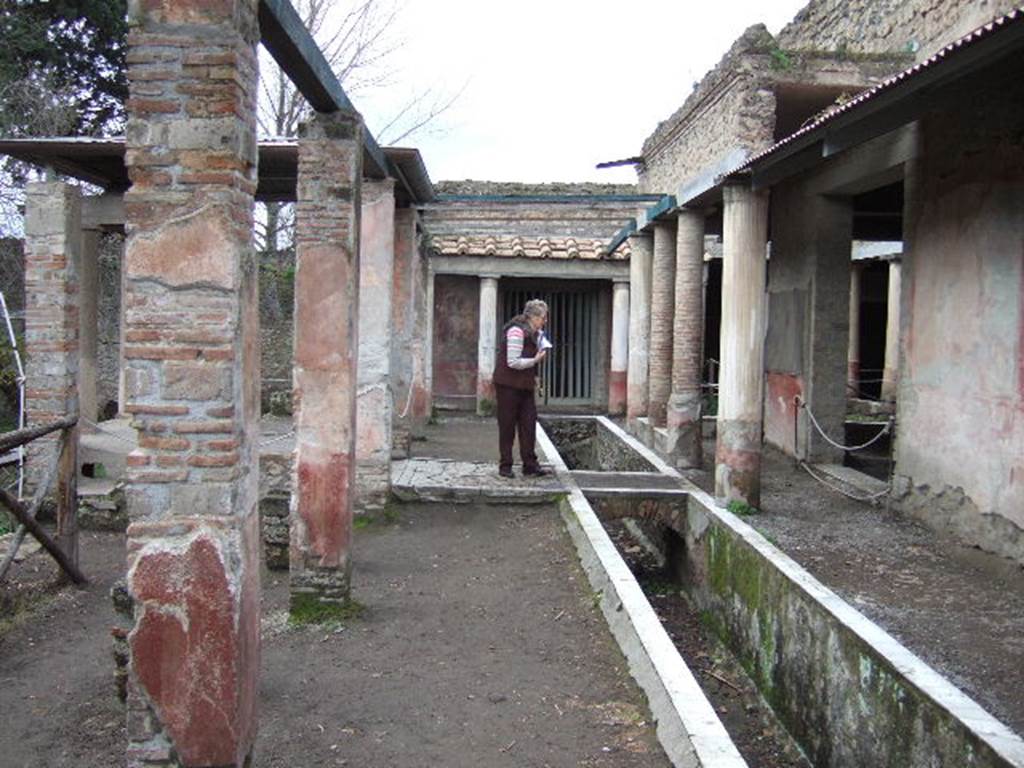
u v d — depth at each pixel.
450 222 17.59
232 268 3.26
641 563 9.66
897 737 4.22
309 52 4.37
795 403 10.39
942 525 7.25
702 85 10.99
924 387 7.62
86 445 8.62
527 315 9.11
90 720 4.23
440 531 7.88
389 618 5.70
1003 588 6.09
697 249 10.91
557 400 18.77
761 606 6.22
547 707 4.43
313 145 5.36
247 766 3.45
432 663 4.99
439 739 4.09
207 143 3.23
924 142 7.62
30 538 7.38
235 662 3.27
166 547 3.24
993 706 4.27
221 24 3.20
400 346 10.42
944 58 4.77
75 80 15.62
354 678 4.77
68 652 5.15
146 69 3.22
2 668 4.90
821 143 6.77
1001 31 4.35
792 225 10.63
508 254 17.09
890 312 15.56
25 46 14.26
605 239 17.80
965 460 6.93
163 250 3.24
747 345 8.12
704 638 7.41
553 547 7.32
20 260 14.62
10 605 5.84
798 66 9.54
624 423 15.93
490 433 14.09
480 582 6.50
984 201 6.70
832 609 5.07
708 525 7.88
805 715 5.29
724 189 8.30
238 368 3.31
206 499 3.26
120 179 9.59
